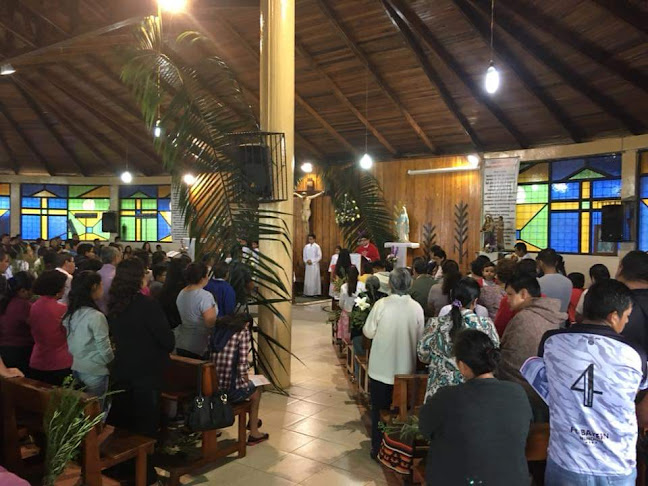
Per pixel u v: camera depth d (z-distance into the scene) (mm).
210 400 3691
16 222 16625
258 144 5277
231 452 4020
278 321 5820
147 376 3521
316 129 12906
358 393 5707
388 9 8422
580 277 5398
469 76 9664
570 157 10359
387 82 10289
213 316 4289
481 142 11617
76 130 14961
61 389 3092
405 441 3504
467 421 2174
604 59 8016
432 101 10633
